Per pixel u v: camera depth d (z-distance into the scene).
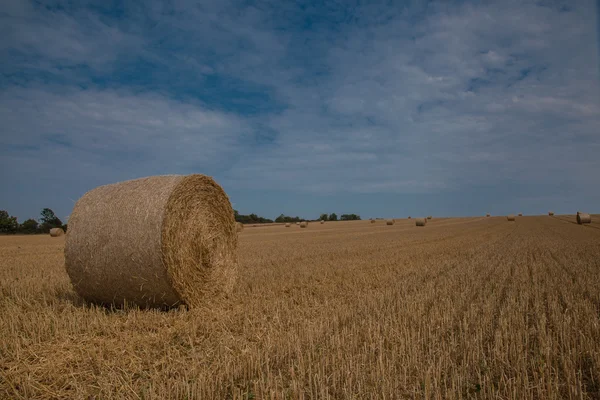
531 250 18.38
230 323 7.09
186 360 5.36
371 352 5.34
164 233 8.00
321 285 10.52
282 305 8.13
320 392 4.21
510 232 32.56
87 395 4.40
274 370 5.04
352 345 5.57
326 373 4.82
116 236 8.07
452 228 41.25
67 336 6.24
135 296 8.26
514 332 5.96
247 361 5.10
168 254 8.08
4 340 5.84
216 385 4.58
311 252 18.91
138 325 7.00
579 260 14.32
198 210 9.26
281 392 4.31
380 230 40.16
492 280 10.67
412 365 4.96
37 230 67.38
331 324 6.65
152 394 4.19
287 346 5.61
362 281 10.95
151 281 8.10
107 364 5.20
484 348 5.64
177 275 8.29
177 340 6.20
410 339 5.72
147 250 7.95
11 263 15.18
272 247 22.03
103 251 8.09
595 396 4.25
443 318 6.82
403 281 10.70
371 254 17.75
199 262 9.14
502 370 4.68
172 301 8.40
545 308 7.75
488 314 7.14
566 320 6.47
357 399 4.18
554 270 12.15
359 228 46.06
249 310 7.91
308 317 7.26
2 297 8.88
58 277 11.55
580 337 5.62
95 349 5.73
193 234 8.99
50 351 5.63
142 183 8.69
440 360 4.78
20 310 7.48
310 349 5.55
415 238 27.45
